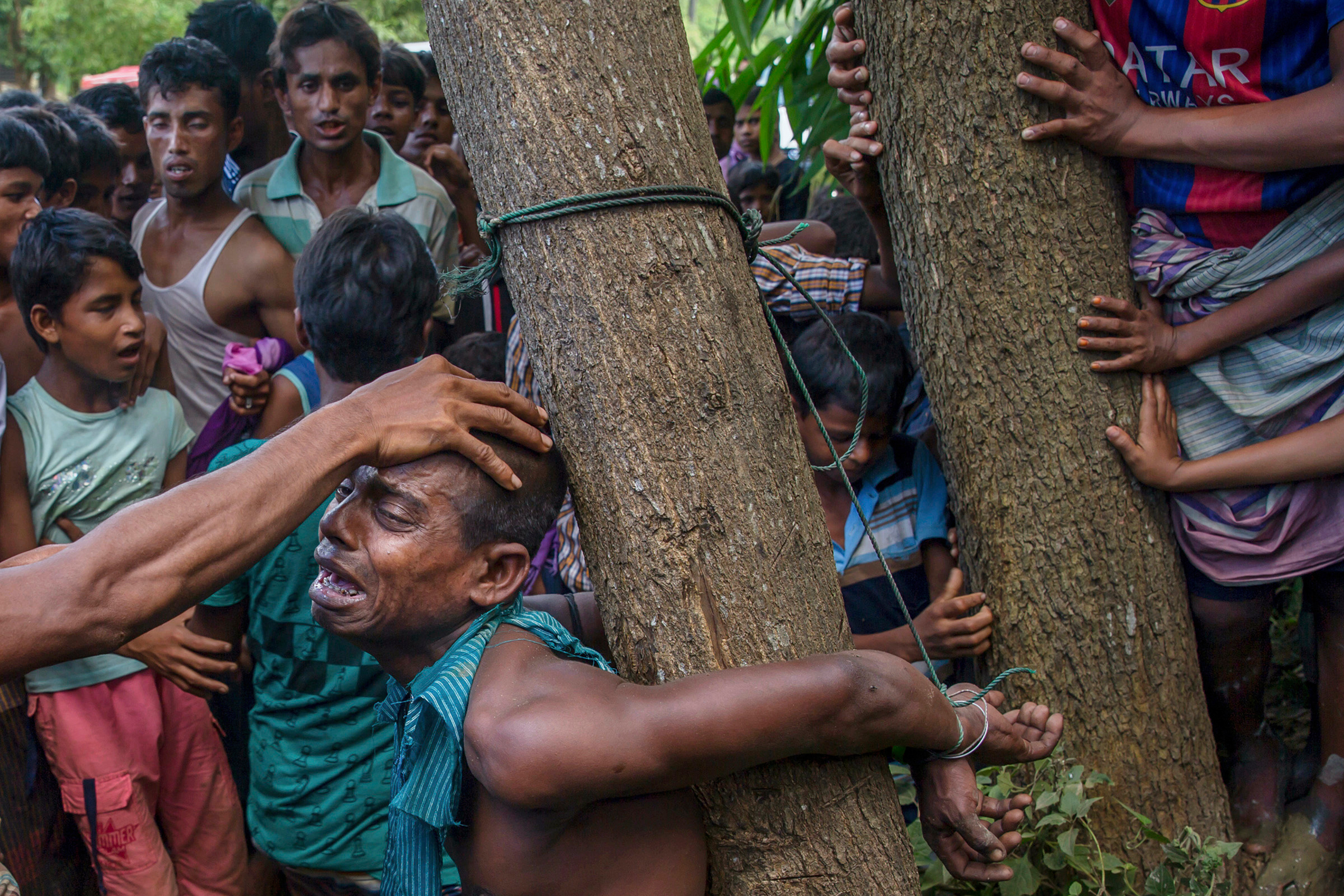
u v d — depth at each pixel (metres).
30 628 1.12
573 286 1.37
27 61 15.04
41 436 2.40
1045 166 1.93
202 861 2.57
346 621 1.29
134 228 3.36
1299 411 2.01
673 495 1.37
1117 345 1.95
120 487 2.49
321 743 2.07
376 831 2.11
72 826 2.47
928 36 1.92
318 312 2.03
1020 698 2.06
